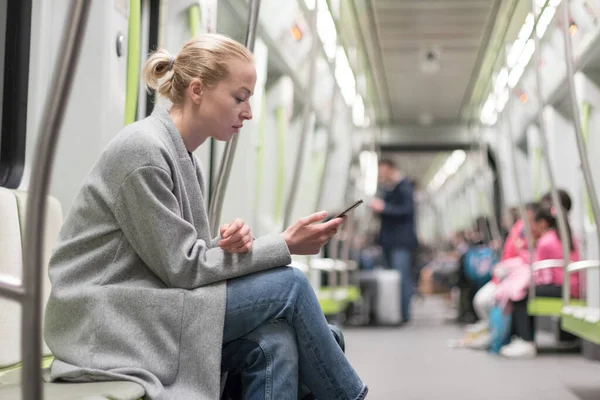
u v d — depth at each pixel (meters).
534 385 4.06
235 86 1.93
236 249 1.85
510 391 3.86
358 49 6.96
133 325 1.75
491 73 7.23
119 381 1.67
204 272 1.80
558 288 5.38
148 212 1.76
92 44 2.73
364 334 7.37
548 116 6.29
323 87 6.98
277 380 1.85
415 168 20.02
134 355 1.73
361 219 9.09
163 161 1.80
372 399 3.60
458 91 9.94
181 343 1.77
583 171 3.19
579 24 4.55
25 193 2.32
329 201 8.20
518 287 5.48
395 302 8.47
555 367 4.84
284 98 6.06
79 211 1.84
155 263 1.79
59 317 1.79
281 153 6.11
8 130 2.55
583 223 5.73
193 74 1.93
